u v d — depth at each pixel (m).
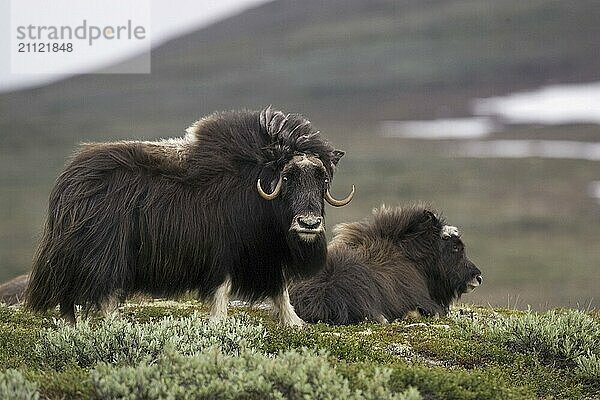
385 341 30.66
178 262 31.50
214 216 31.62
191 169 31.95
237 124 32.78
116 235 30.70
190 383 21.92
